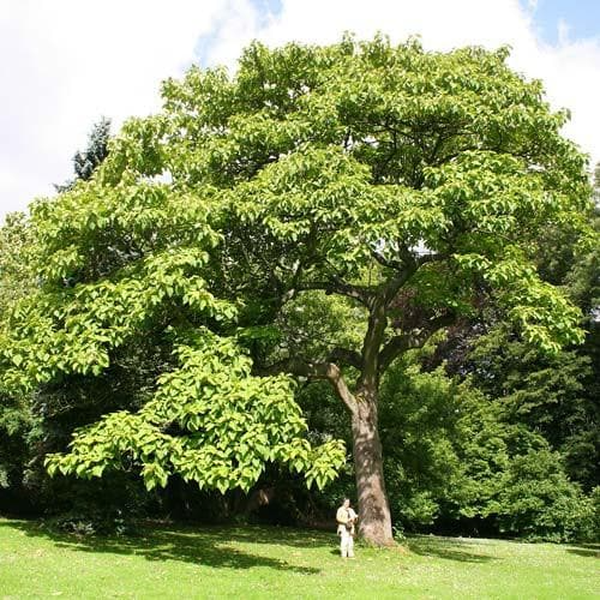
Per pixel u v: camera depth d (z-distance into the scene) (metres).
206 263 13.75
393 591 10.02
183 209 12.74
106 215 12.79
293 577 10.91
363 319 24.88
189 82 17.27
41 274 13.57
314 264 16.39
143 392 16.03
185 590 9.12
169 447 10.93
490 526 29.36
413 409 22.17
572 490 27.22
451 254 15.48
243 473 10.38
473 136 15.96
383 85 15.16
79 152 24.19
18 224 21.19
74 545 12.47
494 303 16.61
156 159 15.18
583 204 16.48
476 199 13.50
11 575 9.16
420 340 17.56
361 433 16.61
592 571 14.80
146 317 12.30
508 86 15.37
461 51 16.83
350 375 22.81
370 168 15.91
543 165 16.44
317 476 10.83
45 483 15.23
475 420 29.31
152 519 19.42
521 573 13.43
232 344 12.40
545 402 30.33
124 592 8.71
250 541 15.96
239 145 15.30
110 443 11.17
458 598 9.73
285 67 16.66
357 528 18.25
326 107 14.75
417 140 16.36
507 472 27.73
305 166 13.73
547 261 33.22
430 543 19.53
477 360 34.28
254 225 14.71
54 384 14.86
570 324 14.16
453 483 26.11
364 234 13.03
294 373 16.34
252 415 10.97
